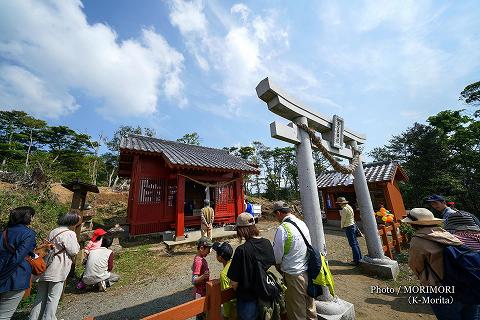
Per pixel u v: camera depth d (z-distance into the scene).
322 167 34.38
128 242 9.06
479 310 2.11
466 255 2.09
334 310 3.15
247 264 2.17
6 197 8.08
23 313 3.92
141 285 5.35
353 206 13.20
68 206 11.16
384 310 3.86
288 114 4.06
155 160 10.43
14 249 2.61
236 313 2.27
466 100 20.95
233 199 11.99
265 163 39.91
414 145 20.92
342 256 7.33
